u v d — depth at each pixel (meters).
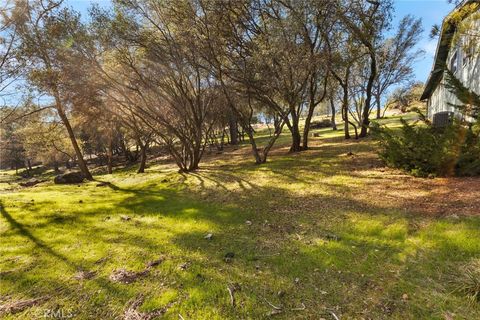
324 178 7.12
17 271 3.57
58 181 13.70
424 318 2.17
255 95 11.59
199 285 2.89
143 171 16.20
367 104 15.43
